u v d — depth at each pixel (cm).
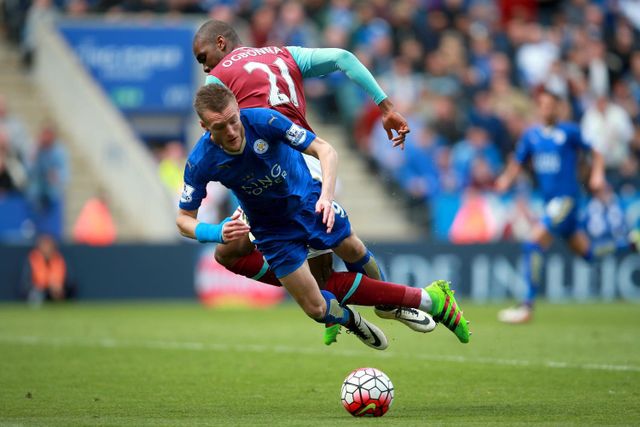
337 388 2886
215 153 2380
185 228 2414
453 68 7344
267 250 2547
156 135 7300
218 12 7288
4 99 7094
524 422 2227
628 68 8075
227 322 4962
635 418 2292
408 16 7569
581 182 4994
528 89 7738
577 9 8562
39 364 3428
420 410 2462
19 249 6119
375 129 6994
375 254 6162
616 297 6347
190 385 2948
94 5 7512
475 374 3119
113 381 3033
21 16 7362
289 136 2383
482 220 6519
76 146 6994
